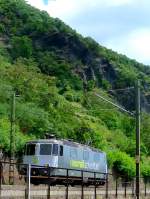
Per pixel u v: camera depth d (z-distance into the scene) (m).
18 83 83.06
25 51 141.38
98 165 51.50
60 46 153.12
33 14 170.38
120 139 92.56
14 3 171.50
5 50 139.88
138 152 37.12
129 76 149.62
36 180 39.31
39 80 93.19
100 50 157.88
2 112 65.44
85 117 96.62
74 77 137.75
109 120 105.69
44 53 147.25
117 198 41.06
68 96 112.19
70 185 44.72
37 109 72.25
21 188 26.25
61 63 143.62
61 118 82.00
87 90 132.75
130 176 64.62
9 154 52.00
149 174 70.81
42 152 42.72
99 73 150.25
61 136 70.50
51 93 87.94
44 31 156.38
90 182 48.97
